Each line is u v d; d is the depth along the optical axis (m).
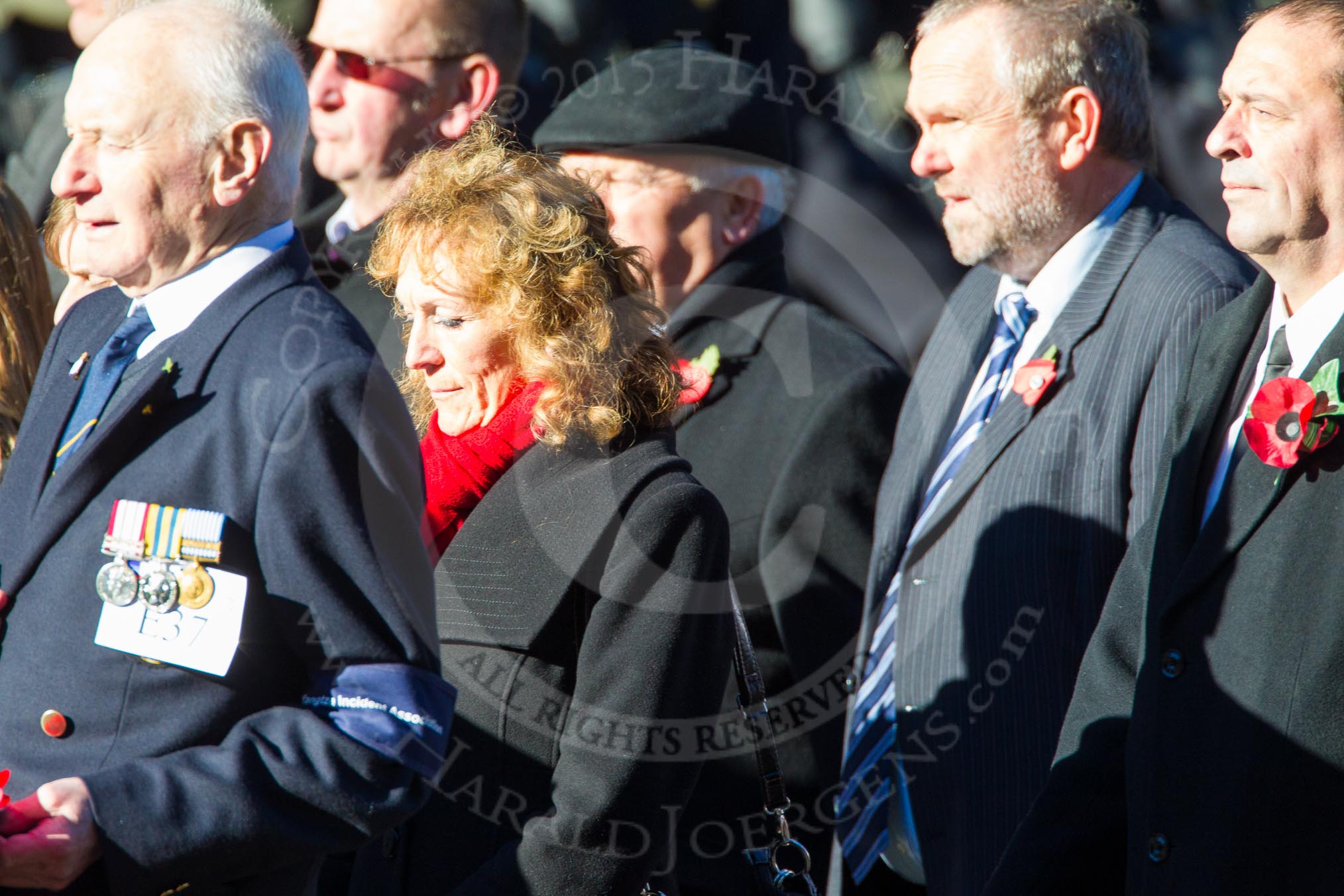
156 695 6.52
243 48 6.98
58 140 14.24
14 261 9.62
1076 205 9.49
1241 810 6.59
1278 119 6.82
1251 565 6.81
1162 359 8.71
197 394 6.72
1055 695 8.74
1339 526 6.51
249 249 7.05
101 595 6.54
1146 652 7.32
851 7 13.38
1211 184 14.48
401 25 11.41
